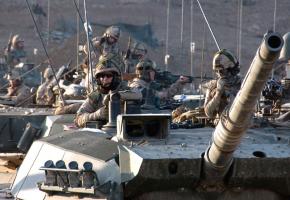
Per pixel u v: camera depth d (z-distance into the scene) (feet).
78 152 66.74
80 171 63.67
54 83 109.19
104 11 310.86
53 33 277.64
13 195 71.92
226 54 75.31
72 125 80.12
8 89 128.57
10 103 115.24
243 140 67.92
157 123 67.31
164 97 113.29
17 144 90.63
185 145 65.21
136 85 102.06
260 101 85.35
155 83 110.83
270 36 51.85
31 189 69.56
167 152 63.62
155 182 63.41
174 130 72.02
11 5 316.60
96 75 76.13
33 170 70.54
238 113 55.93
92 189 63.10
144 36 246.47
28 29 296.51
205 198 65.21
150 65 104.58
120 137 66.64
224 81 75.20
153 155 62.95
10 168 92.89
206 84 76.64
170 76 123.44
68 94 105.91
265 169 64.03
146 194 64.75
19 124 91.30
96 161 65.21
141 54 123.75
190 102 117.39
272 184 65.26
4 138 91.50
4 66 180.45
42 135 87.92
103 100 74.43
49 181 65.31
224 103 75.10
